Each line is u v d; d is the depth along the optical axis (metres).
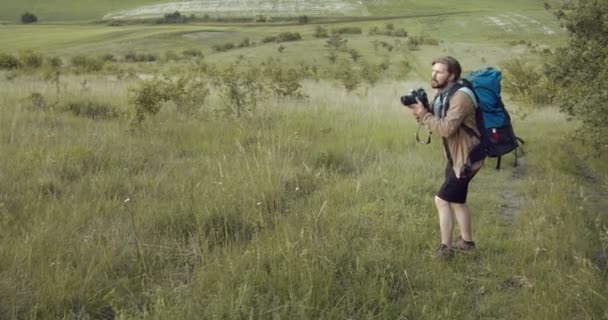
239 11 159.88
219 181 6.49
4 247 4.43
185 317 3.62
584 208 6.62
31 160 7.12
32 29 131.00
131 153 7.95
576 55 10.19
